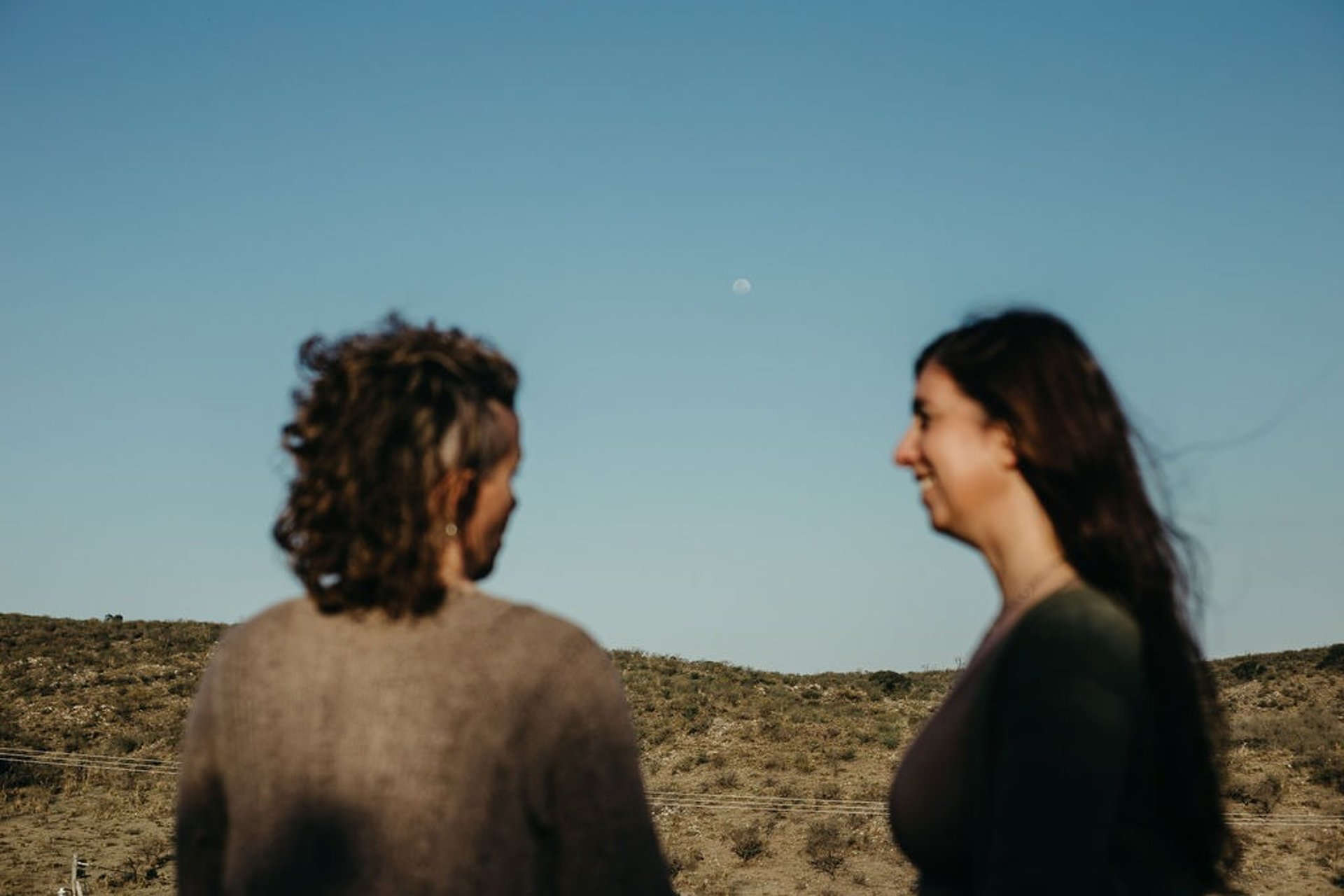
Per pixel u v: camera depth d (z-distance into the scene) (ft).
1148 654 4.96
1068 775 4.41
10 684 128.06
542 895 5.33
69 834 69.97
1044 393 5.27
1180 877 4.90
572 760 5.32
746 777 85.56
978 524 5.47
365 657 5.30
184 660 144.46
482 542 5.85
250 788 5.26
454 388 5.62
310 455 5.64
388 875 4.98
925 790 5.21
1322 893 51.72
